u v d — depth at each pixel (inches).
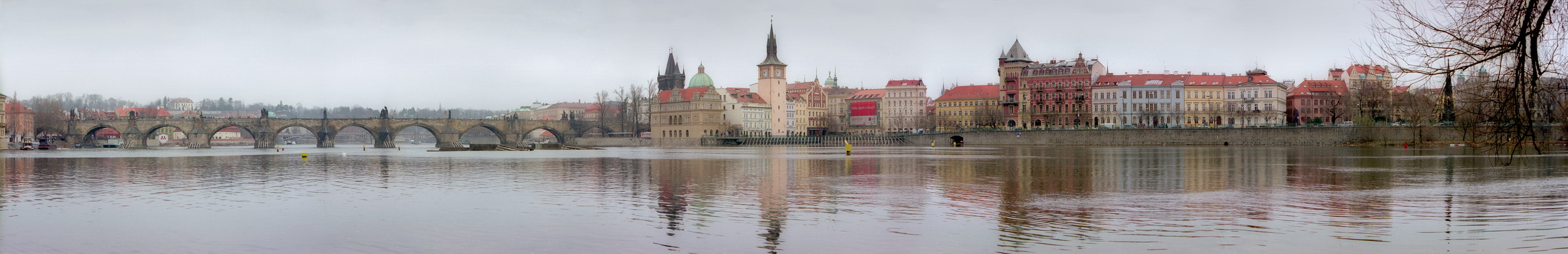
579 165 4202.8
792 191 2468.0
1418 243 1440.7
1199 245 1438.2
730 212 1916.8
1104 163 4136.3
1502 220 1678.2
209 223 1807.3
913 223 1718.8
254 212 1978.3
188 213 1974.7
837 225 1704.0
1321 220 1712.6
